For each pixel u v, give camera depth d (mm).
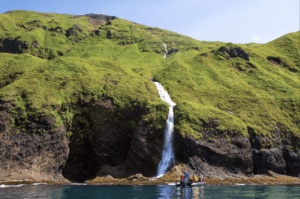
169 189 39219
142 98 68375
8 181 45125
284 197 32375
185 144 58156
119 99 66188
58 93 61344
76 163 60500
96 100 63688
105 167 56875
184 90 85125
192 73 99500
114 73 78188
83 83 67250
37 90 59250
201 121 63938
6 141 48562
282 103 83312
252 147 63781
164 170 56406
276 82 95625
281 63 114500
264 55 119000
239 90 87625
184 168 55625
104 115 62594
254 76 100500
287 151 66938
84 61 81500
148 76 101125
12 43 186875
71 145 59531
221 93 85312
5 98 53125
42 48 191000
